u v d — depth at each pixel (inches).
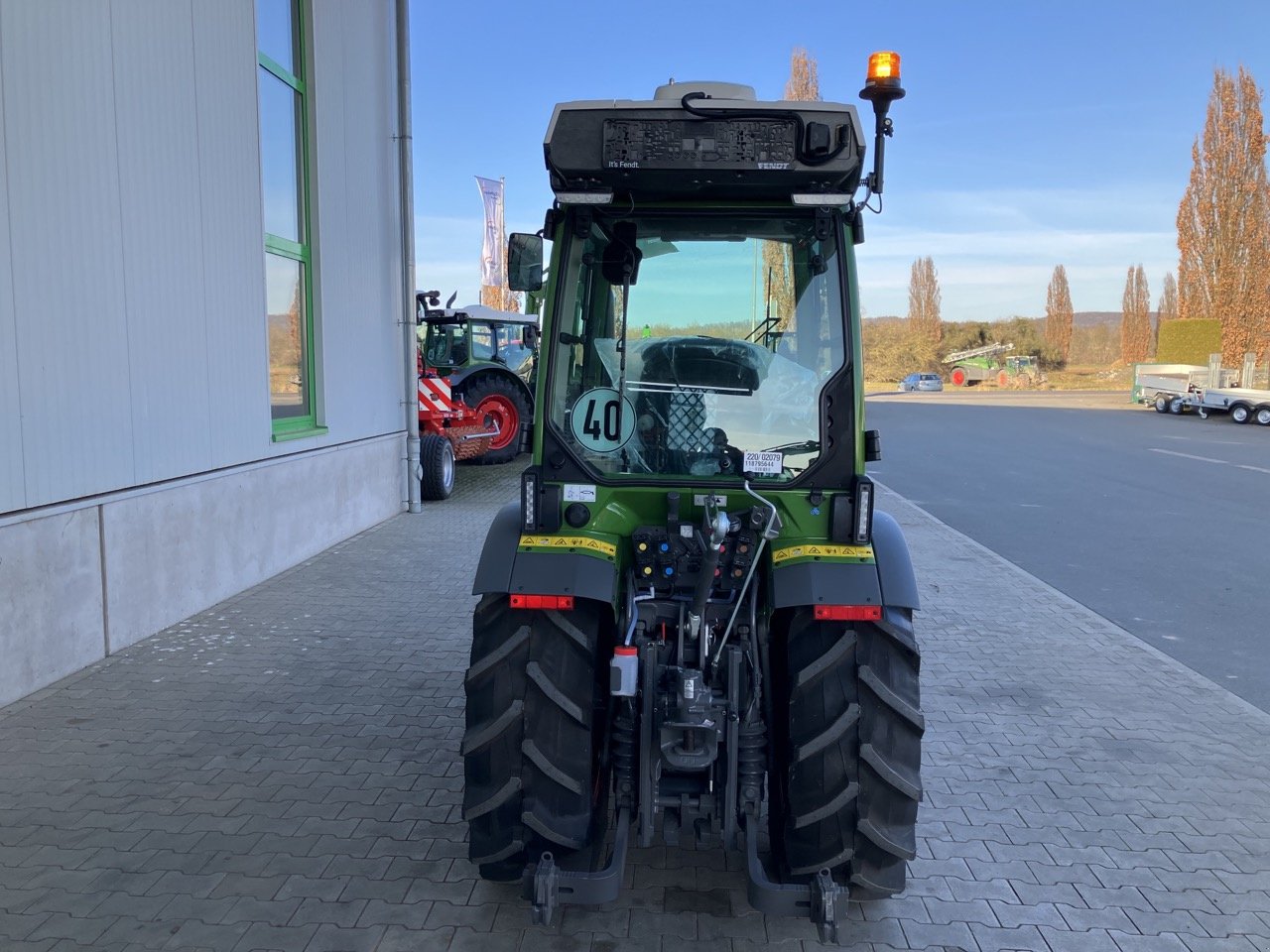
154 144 231.1
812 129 109.6
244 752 169.9
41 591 197.8
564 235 123.0
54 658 202.1
